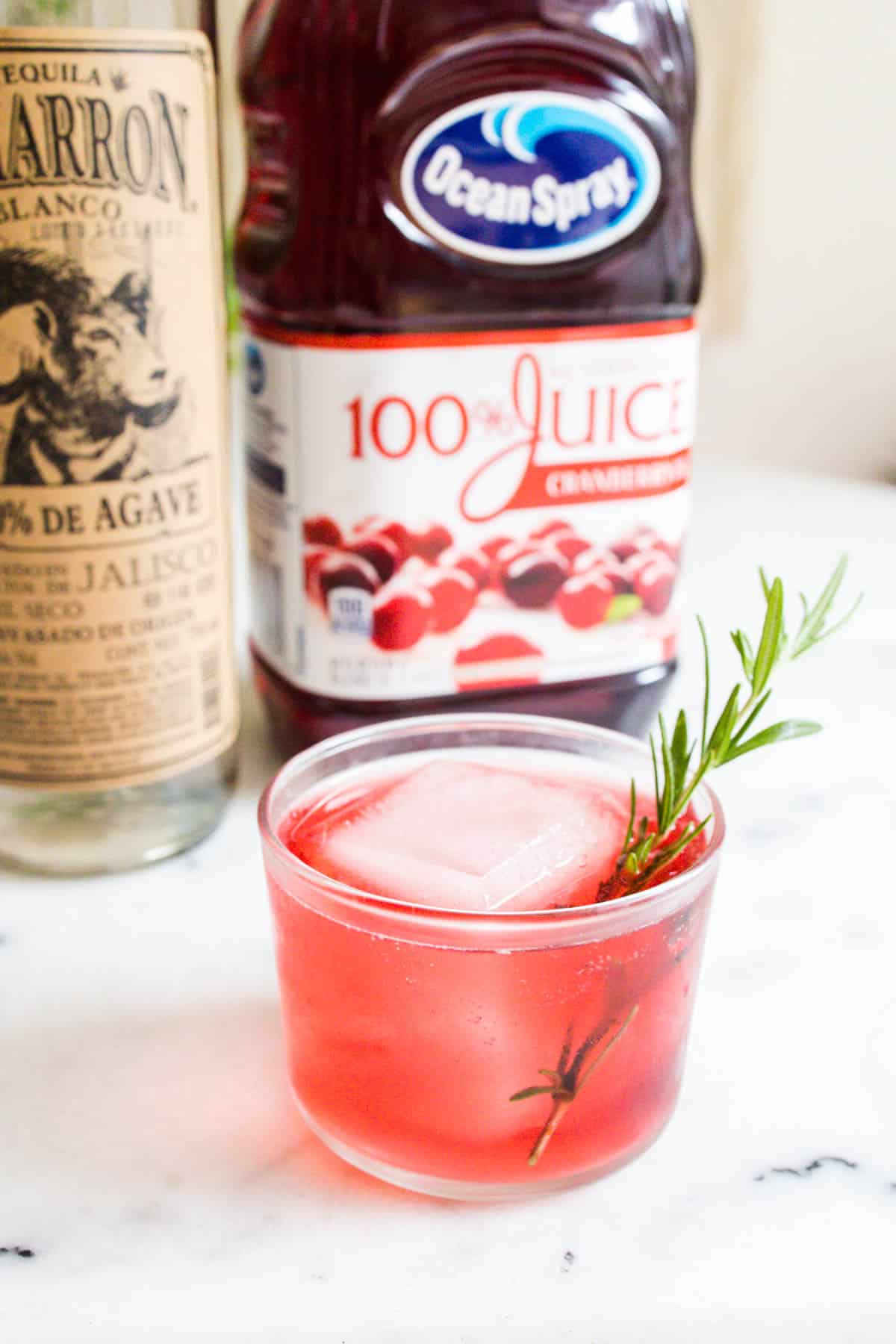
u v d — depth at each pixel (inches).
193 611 17.3
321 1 16.6
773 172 37.7
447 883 13.1
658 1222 13.1
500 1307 12.4
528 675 19.1
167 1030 15.2
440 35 16.5
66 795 17.4
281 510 18.4
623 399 18.5
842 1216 13.2
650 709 20.0
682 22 17.9
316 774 14.8
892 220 37.8
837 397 40.0
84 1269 12.7
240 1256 12.8
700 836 13.8
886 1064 14.8
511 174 17.2
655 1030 13.1
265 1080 14.6
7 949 16.4
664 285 18.3
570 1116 12.9
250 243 18.5
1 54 15.0
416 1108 12.8
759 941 16.5
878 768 20.3
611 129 17.4
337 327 17.4
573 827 14.0
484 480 18.2
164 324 16.3
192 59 15.9
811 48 36.5
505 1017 12.4
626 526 19.0
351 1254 12.8
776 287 38.9
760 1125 14.1
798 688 22.8
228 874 17.8
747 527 30.8
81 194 15.5
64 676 16.8
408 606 18.4
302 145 17.0
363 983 12.6
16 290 15.6
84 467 16.2
